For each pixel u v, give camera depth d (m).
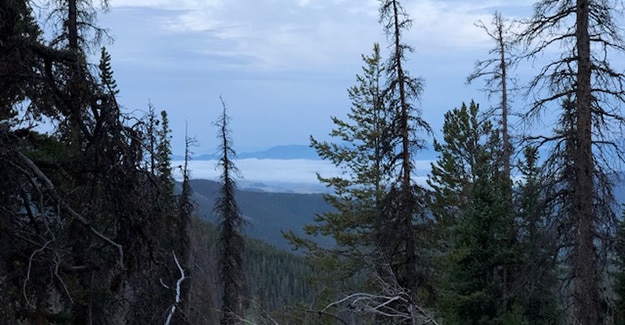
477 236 22.12
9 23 8.95
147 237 10.59
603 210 13.77
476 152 25.42
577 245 14.05
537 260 14.98
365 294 6.37
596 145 14.02
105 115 10.05
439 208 22.17
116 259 10.36
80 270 9.76
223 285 24.70
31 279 9.11
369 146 23.64
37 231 9.43
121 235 10.47
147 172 10.72
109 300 9.84
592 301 14.12
